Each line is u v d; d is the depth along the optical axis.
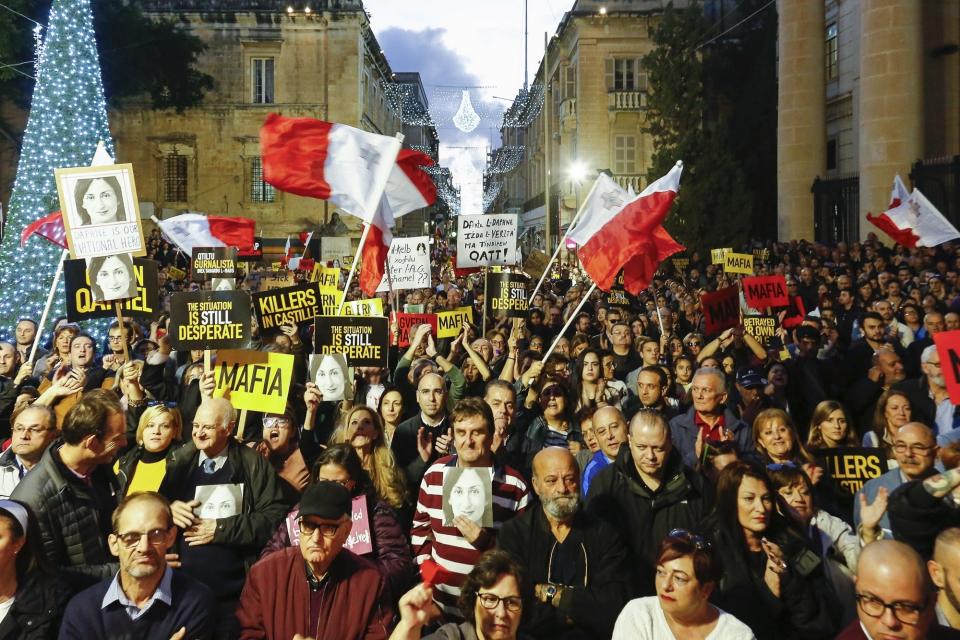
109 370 9.26
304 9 50.38
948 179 24.00
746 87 42.62
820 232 29.88
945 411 7.29
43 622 4.25
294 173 8.14
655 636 4.06
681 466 5.50
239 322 6.90
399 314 11.51
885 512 5.03
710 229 34.09
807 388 9.51
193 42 41.88
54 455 4.99
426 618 3.61
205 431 5.48
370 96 57.47
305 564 4.47
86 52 18.89
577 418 7.77
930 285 14.70
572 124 51.44
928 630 3.73
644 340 9.63
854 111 33.31
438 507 5.40
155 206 50.19
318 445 7.12
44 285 17.77
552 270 30.73
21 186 18.23
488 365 9.78
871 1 25.09
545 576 4.92
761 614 4.67
